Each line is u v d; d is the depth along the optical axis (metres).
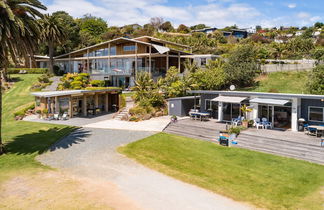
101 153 18.95
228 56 50.97
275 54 63.53
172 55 49.31
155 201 11.84
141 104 33.47
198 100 35.91
